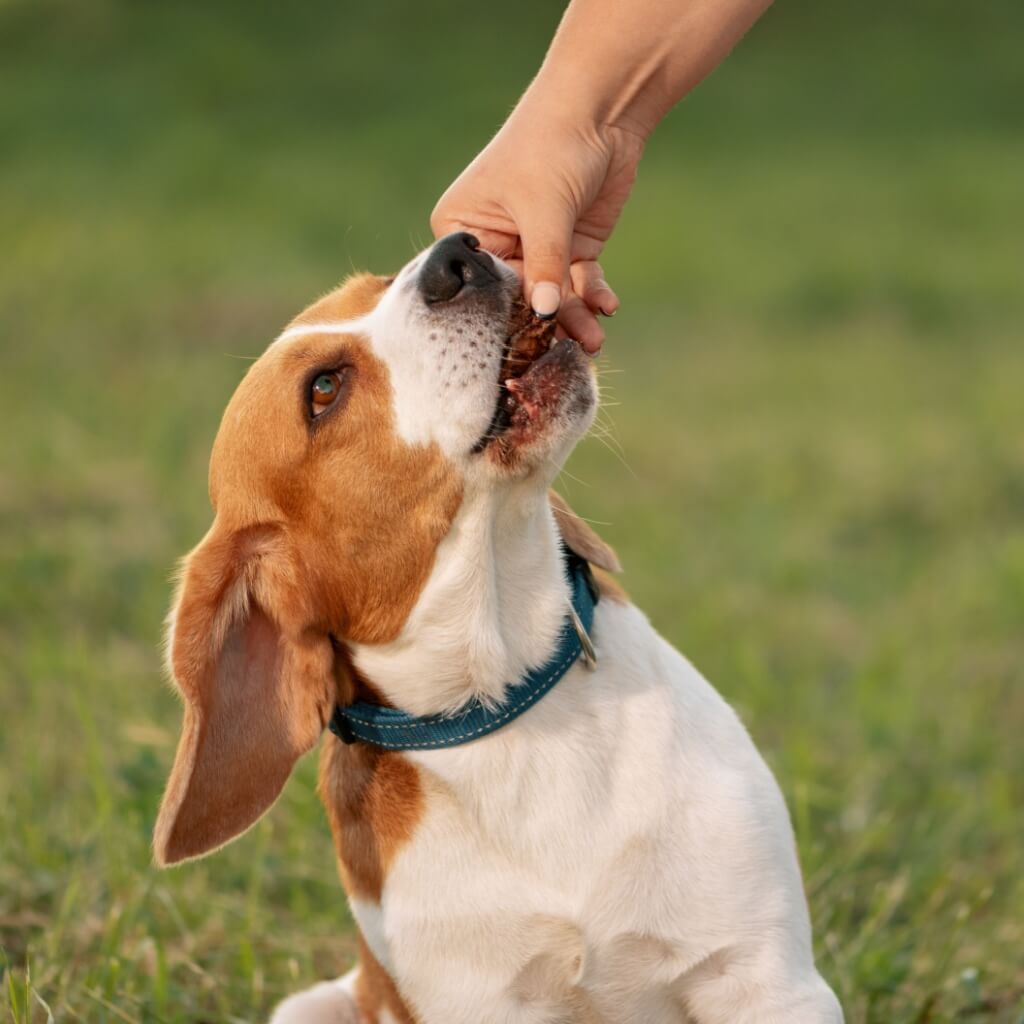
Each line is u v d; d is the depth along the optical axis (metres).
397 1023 4.57
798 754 6.40
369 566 4.27
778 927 4.15
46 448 11.20
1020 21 30.27
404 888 4.31
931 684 7.84
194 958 5.26
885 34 30.03
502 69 28.58
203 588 4.27
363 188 22.53
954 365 15.18
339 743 4.59
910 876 5.91
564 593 4.34
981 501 10.84
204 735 4.18
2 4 31.48
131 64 28.62
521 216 4.15
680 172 23.72
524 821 4.21
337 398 4.25
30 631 8.08
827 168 23.62
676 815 4.16
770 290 18.20
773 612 8.94
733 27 4.30
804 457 11.99
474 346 4.14
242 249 19.28
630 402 14.04
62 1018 4.80
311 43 29.94
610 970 4.19
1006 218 20.86
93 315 16.22
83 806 6.09
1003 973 5.28
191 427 12.22
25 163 23.66
